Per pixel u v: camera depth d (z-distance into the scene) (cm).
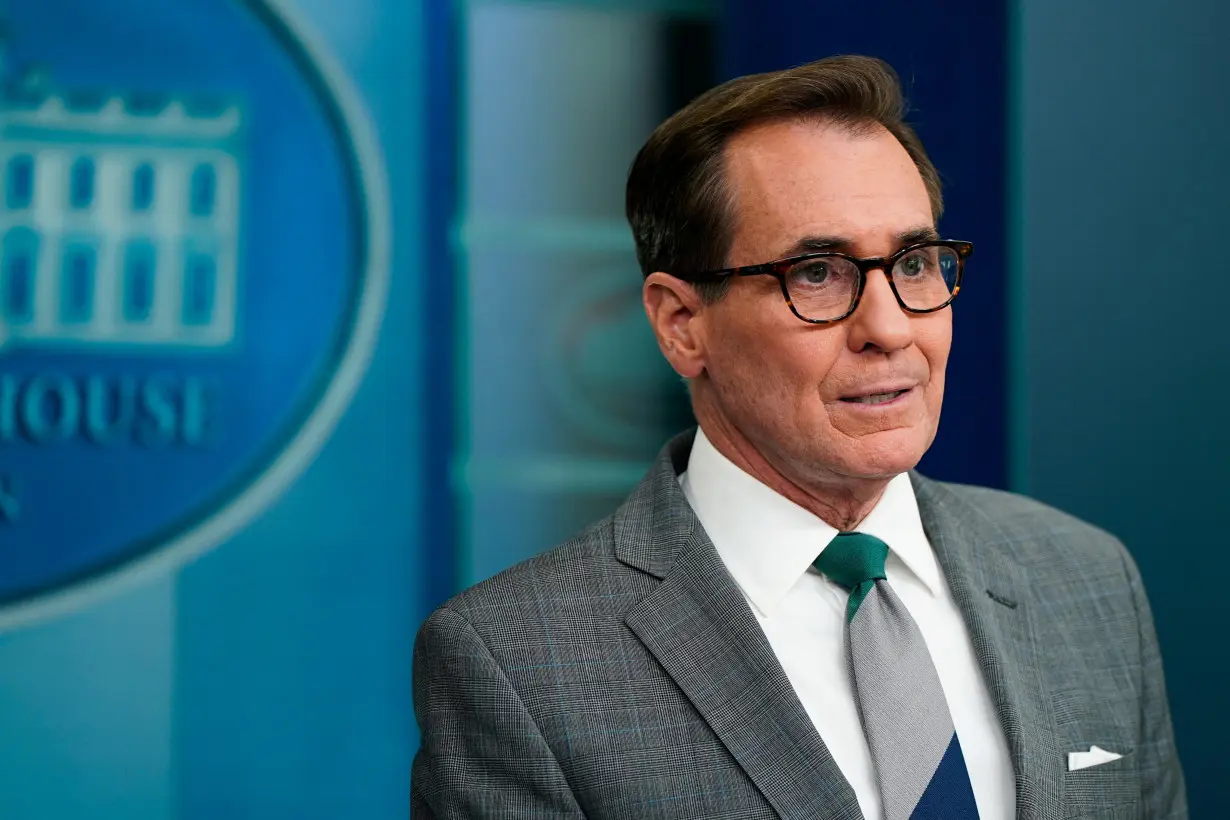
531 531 341
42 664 317
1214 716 334
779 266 159
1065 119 339
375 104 338
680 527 171
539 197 345
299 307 333
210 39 332
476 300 341
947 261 166
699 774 153
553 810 153
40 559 319
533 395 343
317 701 329
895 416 158
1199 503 338
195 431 327
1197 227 341
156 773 320
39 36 326
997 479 335
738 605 161
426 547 336
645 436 348
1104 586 185
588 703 157
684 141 171
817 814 149
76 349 323
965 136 339
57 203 325
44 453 321
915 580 172
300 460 331
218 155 331
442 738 162
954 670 166
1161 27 343
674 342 179
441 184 340
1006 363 336
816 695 161
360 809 330
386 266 337
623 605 166
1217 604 336
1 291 321
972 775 159
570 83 347
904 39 343
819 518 170
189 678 323
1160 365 339
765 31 349
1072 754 165
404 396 336
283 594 329
